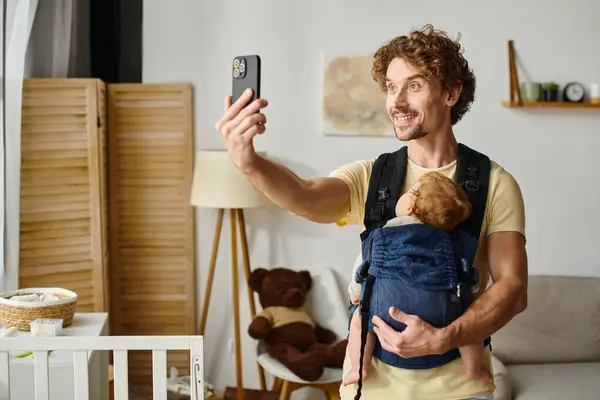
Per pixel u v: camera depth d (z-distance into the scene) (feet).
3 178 10.26
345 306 13.15
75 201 11.78
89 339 7.00
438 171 5.95
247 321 13.25
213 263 12.48
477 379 5.62
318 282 12.82
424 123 5.75
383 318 5.54
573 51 13.07
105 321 10.02
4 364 7.00
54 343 6.99
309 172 13.09
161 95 12.75
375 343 5.75
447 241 5.60
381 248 5.66
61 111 11.64
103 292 12.03
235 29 12.91
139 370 13.03
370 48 12.94
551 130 13.17
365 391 5.76
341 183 5.96
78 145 11.75
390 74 5.82
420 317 5.47
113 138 12.73
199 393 7.00
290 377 11.07
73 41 12.67
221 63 12.93
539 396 10.71
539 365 12.10
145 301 12.99
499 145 13.16
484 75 13.05
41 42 12.12
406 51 5.71
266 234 13.16
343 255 13.26
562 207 13.30
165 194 12.84
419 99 5.72
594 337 12.19
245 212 13.12
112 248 12.86
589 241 13.35
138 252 12.92
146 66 12.91
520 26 13.00
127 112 12.75
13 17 10.12
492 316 5.44
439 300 5.48
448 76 5.74
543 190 13.26
